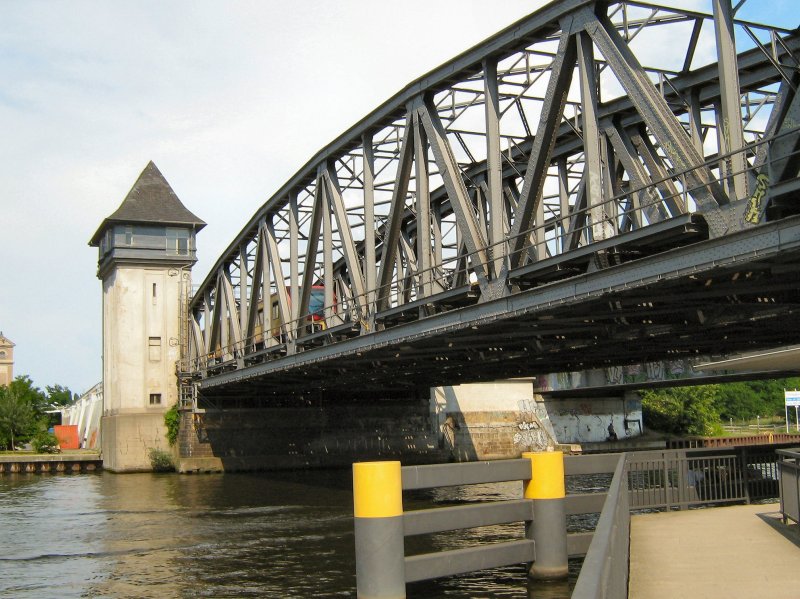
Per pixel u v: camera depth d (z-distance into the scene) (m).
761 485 20.92
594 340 26.73
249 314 44.56
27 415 87.44
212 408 60.28
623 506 9.95
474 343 29.00
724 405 128.50
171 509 36.09
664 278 17.42
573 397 73.75
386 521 12.70
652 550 13.26
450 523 13.81
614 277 18.75
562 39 20.72
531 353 30.50
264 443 60.81
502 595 15.20
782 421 127.81
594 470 16.48
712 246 16.39
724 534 14.77
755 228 15.48
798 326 24.84
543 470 15.44
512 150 32.09
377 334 29.20
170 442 62.41
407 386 53.47
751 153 28.69
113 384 65.19
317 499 38.59
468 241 24.42
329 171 33.38
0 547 26.53
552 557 15.34
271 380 47.28
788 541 13.91
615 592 6.29
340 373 41.47
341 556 22.56
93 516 34.50
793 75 17.25
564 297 20.31
